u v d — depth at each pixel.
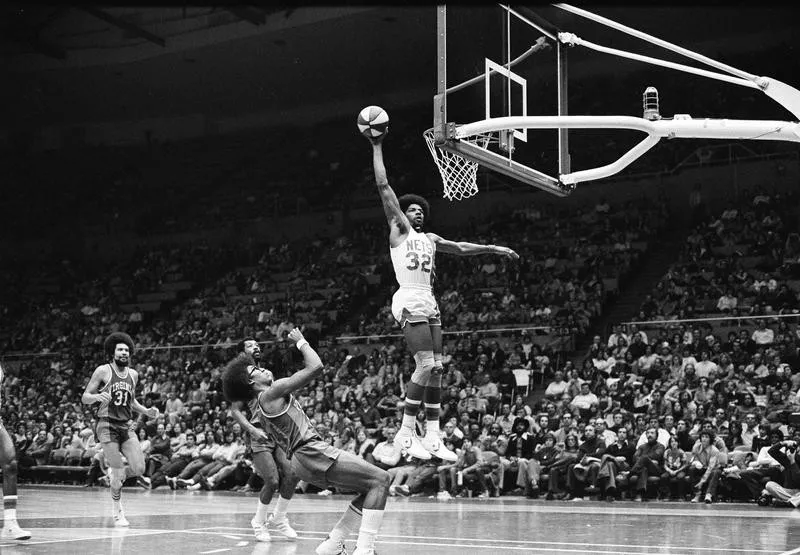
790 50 27.86
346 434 18.06
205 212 35.56
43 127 40.50
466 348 21.78
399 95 36.22
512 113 8.55
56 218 37.84
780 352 17.67
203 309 29.48
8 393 27.34
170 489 19.42
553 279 23.83
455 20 7.79
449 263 26.98
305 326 25.67
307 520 11.65
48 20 33.12
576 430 16.23
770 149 25.84
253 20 30.70
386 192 6.74
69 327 31.34
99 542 8.77
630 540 8.88
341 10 29.70
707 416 15.80
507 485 16.94
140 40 34.00
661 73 29.98
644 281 23.78
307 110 38.09
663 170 27.30
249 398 7.84
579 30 28.69
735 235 23.27
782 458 13.76
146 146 39.22
